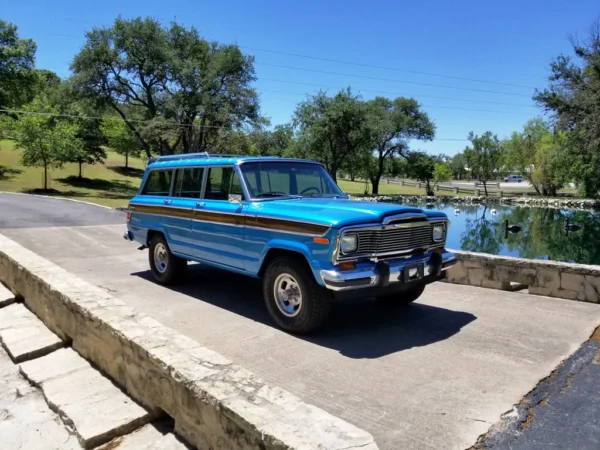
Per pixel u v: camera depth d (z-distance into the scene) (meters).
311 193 6.32
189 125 37.31
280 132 60.03
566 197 57.28
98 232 14.07
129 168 57.28
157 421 3.29
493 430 3.21
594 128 31.72
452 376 4.04
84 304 4.35
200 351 3.26
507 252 24.89
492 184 95.25
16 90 43.38
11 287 6.62
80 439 3.10
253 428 2.30
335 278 4.44
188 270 8.46
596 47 32.66
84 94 36.81
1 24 41.28
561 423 3.31
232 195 5.73
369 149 53.59
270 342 4.88
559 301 6.44
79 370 4.10
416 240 5.24
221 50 38.78
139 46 36.16
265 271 5.37
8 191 33.22
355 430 2.23
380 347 4.73
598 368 4.22
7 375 4.25
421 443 3.04
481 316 5.77
